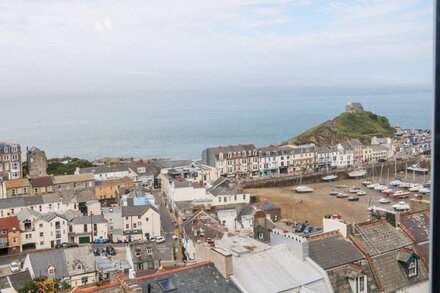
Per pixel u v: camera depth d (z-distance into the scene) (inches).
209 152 5816.9
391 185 5118.1
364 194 4936.0
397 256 1218.0
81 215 3661.4
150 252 2610.7
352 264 1168.2
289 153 6043.3
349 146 6363.2
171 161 5772.6
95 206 3875.5
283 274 1105.4
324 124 7765.8
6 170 5064.0
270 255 1168.8
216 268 1086.4
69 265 2421.3
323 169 6082.7
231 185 4350.4
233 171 5762.8
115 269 2431.1
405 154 5989.2
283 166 6018.7
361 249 1205.1
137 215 3491.6
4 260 2992.1
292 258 1175.0
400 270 1200.2
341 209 4315.9
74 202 3956.7
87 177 4660.4
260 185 5492.1
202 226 2883.9
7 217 3346.5
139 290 935.7
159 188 5196.9
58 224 3412.9
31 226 3356.3
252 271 1098.7
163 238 3388.3
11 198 3821.4
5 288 2186.3
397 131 7086.6
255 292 1031.6
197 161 6127.0
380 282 1157.1
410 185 4817.9
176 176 4909.0
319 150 6245.1
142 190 4503.0
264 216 3255.4
